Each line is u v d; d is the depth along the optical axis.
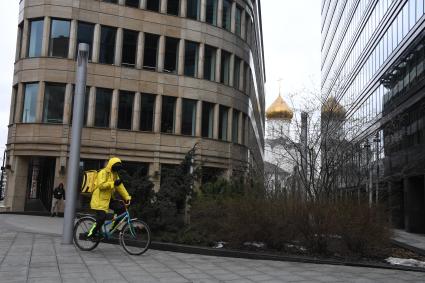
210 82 36.66
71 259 10.47
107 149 32.59
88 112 32.47
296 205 12.59
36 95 32.00
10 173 32.22
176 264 10.47
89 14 32.88
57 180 31.19
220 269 10.09
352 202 12.87
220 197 14.76
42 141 31.41
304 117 21.75
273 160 22.59
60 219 25.86
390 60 35.38
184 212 14.85
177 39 35.78
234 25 39.56
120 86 33.31
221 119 37.91
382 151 31.48
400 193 32.34
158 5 35.41
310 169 18.88
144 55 34.66
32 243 12.81
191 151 15.74
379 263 11.34
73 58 32.19
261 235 12.55
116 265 9.97
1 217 25.89
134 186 14.07
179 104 35.03
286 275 9.64
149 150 33.72
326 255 12.20
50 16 32.09
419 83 28.39
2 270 9.06
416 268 10.85
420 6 28.75
